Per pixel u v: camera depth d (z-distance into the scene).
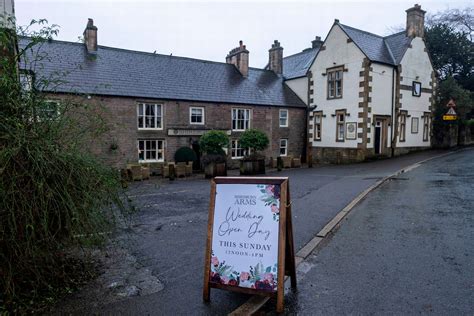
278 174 15.82
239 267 3.48
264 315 3.30
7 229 3.30
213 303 3.53
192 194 10.41
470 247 4.95
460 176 11.53
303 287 3.85
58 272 4.05
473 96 26.00
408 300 3.48
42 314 3.31
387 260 4.56
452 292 3.62
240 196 3.63
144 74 18.98
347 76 20.58
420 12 21.92
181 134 18.86
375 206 7.84
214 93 20.58
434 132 23.67
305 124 24.03
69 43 18.11
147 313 3.33
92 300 3.59
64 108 4.01
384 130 20.41
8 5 6.61
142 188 11.62
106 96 16.44
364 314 3.25
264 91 23.38
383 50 21.55
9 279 3.24
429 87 22.92
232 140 20.98
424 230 5.85
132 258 4.80
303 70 25.09
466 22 31.12
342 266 4.42
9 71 3.79
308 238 5.61
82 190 3.70
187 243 5.46
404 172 13.45
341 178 13.09
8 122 3.50
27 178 3.41
